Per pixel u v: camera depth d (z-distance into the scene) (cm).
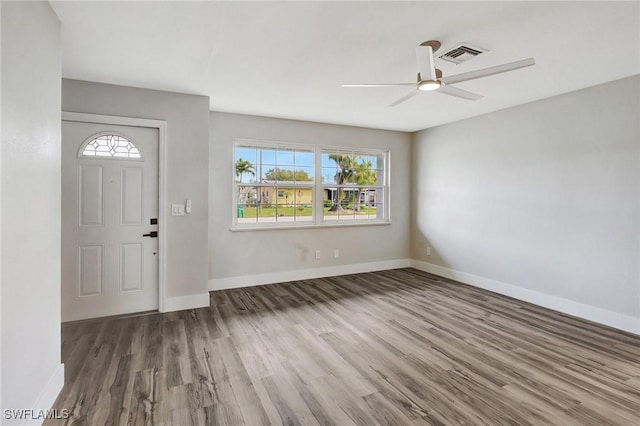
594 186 330
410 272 539
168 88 333
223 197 432
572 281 348
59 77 203
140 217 339
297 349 265
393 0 185
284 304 376
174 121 345
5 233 139
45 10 181
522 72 292
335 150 517
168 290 347
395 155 559
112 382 215
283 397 201
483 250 446
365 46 242
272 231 465
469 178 466
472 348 269
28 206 161
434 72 225
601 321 324
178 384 214
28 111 161
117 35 225
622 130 308
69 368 232
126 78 304
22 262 155
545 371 233
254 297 402
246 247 449
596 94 327
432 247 532
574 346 273
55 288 196
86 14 199
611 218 318
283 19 206
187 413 185
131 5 189
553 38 229
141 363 240
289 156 481
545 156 372
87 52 251
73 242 314
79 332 293
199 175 357
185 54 255
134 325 310
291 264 480
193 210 356
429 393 206
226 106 401
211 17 203
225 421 179
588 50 248
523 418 183
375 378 223
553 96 362
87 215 319
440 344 276
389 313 349
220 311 351
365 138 530
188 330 300
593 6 190
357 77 305
